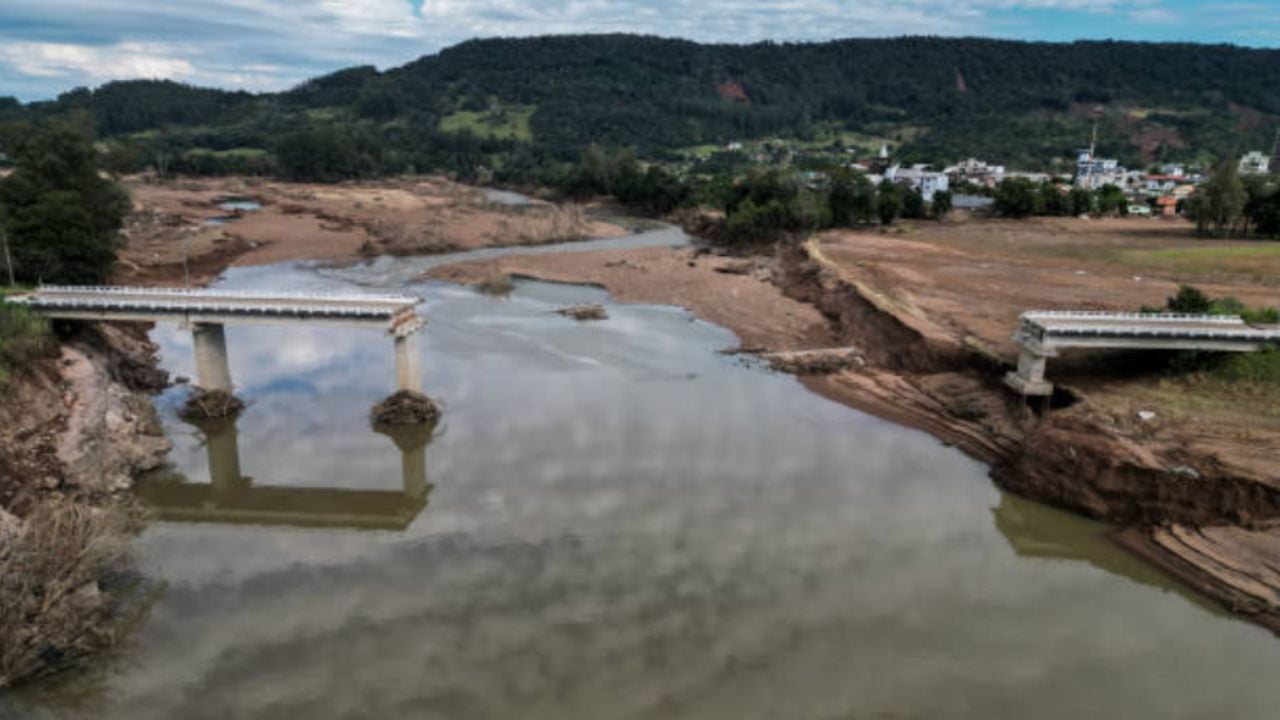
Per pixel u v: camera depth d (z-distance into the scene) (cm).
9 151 7225
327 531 4047
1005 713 2819
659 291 9706
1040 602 3509
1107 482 4231
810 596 3491
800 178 16750
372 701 2811
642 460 4850
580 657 3059
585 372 6569
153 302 5325
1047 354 5169
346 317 5194
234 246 12238
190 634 3181
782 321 8288
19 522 3494
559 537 3944
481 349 7156
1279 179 16175
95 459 4312
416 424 5350
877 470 4816
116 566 3628
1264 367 4988
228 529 4094
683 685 2914
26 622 2933
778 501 4372
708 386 6300
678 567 3688
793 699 2856
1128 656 3150
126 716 2741
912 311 7444
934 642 3206
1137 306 7500
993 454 5050
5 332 4800
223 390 5547
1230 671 3072
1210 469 4050
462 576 3609
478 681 2919
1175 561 3784
